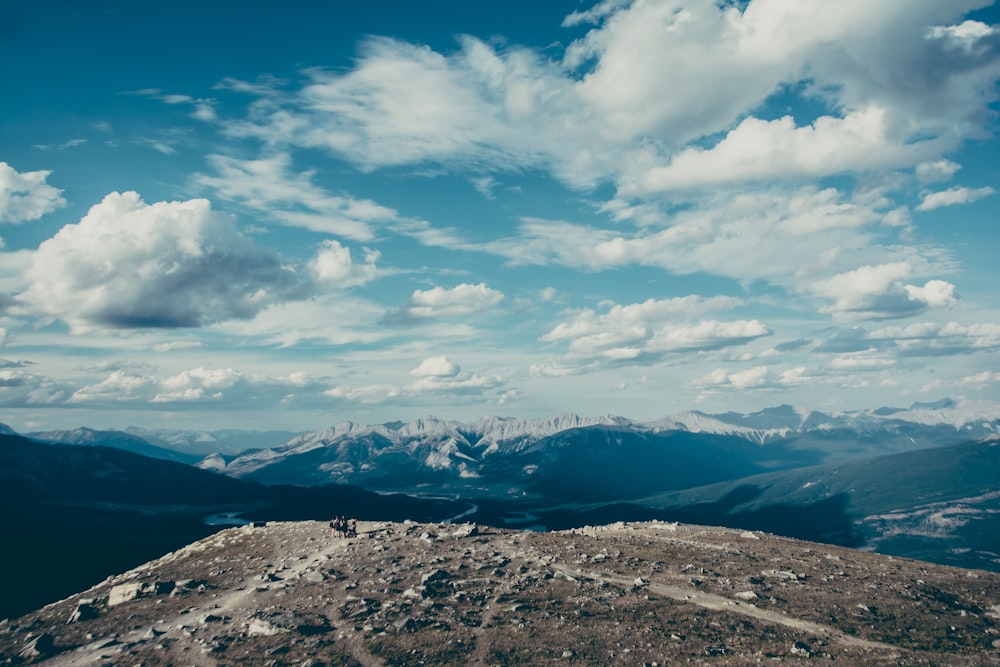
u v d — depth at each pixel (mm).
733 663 62250
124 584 103250
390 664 65750
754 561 105750
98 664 71250
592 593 87000
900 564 106938
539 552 113125
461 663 65250
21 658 76312
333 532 131875
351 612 82438
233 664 67562
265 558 117750
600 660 64500
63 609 97062
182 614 88312
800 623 74375
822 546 126875
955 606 81062
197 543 137250
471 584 93500
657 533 138375
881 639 69062
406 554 113125
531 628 74125
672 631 71875
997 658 63625
